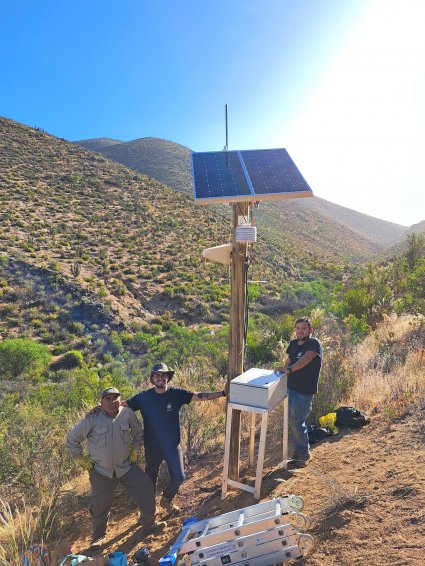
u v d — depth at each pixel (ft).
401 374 23.07
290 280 166.71
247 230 14.94
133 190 242.99
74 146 292.40
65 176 234.17
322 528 11.57
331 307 53.57
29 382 72.84
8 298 116.78
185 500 16.42
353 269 221.46
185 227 207.82
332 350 27.30
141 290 136.26
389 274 64.59
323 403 20.70
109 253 159.84
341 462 15.38
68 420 25.77
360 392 22.07
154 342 102.83
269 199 13.87
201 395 15.98
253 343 45.14
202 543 10.93
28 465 19.11
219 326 122.11
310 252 267.18
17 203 184.55
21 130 285.02
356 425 18.52
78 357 92.58
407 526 10.78
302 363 15.28
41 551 12.67
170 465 15.53
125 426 14.57
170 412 15.80
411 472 13.28
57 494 17.57
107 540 15.14
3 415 23.59
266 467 16.85
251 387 14.17
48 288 123.65
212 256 15.57
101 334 109.19
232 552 10.66
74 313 116.47
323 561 10.37
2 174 212.84
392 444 15.80
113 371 76.79
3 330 104.58
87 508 18.17
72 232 170.19
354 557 10.23
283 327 46.93
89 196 217.15
